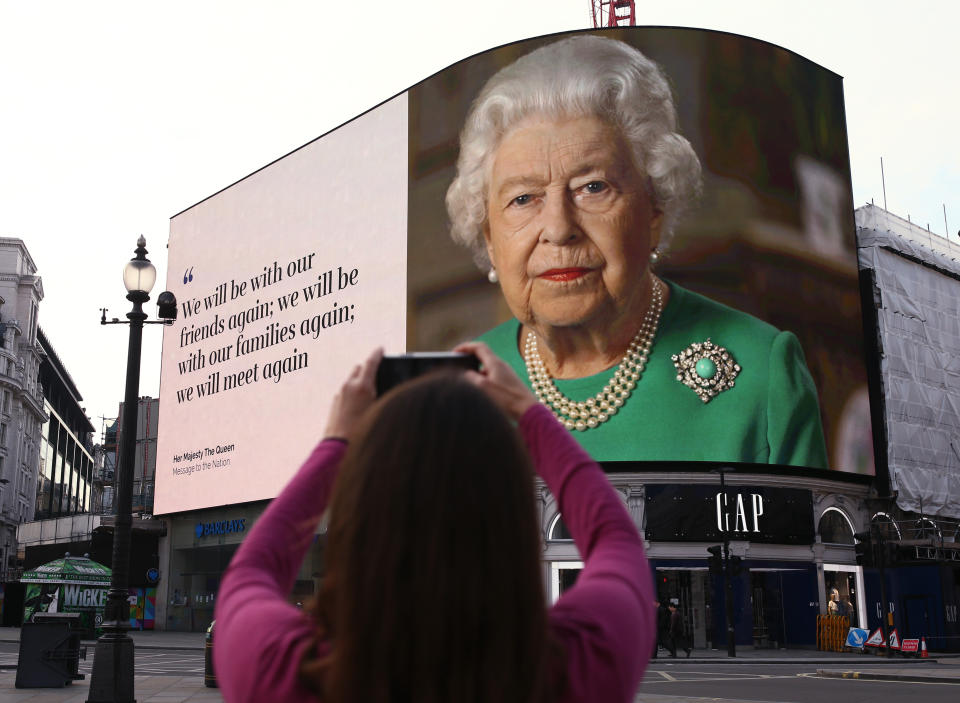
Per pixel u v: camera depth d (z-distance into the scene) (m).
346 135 40.06
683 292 30.81
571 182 31.52
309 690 1.02
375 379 1.39
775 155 32.59
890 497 33.56
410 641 0.97
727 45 32.69
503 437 1.09
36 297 88.69
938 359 37.59
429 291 34.94
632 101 31.70
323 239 40.28
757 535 29.84
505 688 0.98
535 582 1.04
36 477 88.62
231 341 44.25
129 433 11.77
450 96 35.47
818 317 32.19
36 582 30.64
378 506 1.02
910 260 37.88
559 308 31.02
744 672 20.00
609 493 1.33
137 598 44.34
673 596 30.12
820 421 31.23
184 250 48.31
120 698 10.91
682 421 29.98
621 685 1.07
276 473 40.47
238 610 1.15
